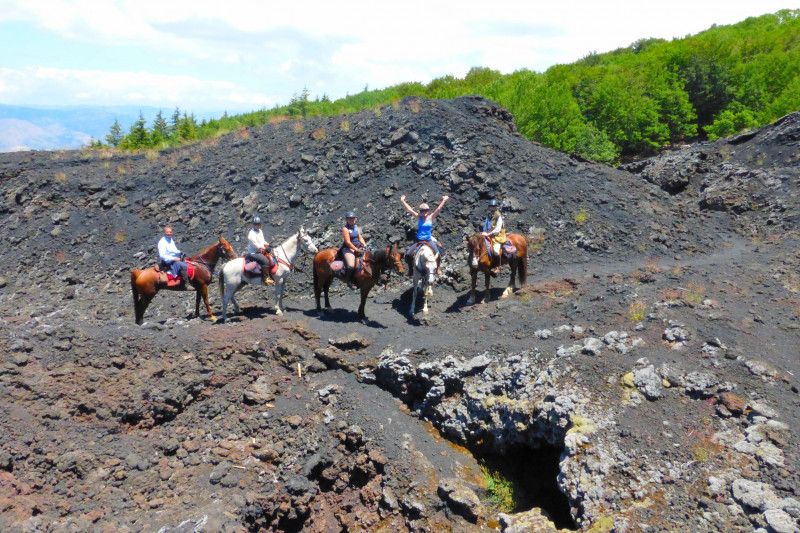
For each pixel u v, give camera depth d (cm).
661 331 973
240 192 1953
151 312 1464
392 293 1504
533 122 2705
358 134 2027
